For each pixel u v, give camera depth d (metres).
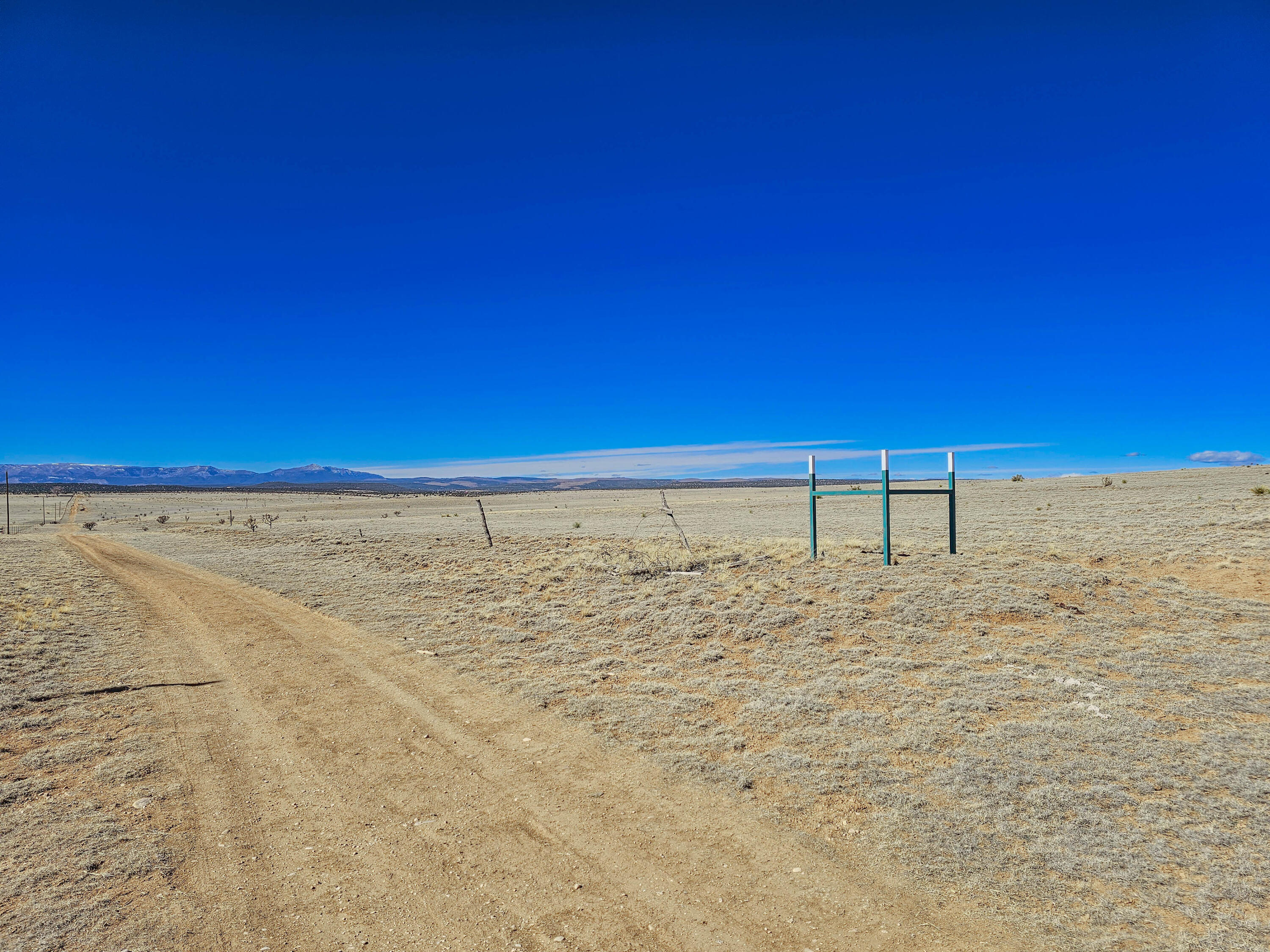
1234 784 7.21
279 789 8.00
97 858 6.39
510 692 11.50
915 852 6.34
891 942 5.15
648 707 10.48
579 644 14.31
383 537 43.88
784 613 14.45
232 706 11.02
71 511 119.50
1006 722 9.12
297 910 5.63
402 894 5.88
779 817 7.12
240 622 17.95
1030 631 12.76
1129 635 12.44
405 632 16.11
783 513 56.06
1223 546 19.11
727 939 5.23
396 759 8.88
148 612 19.48
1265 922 5.17
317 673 12.95
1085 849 6.23
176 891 5.89
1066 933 5.17
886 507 17.56
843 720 9.47
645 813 7.32
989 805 7.06
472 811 7.43
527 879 6.11
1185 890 5.62
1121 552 19.67
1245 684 10.16
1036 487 68.94
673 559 21.59
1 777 8.28
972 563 16.98
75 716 10.52
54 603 20.56
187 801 7.68
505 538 38.03
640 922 5.46
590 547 29.27
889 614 14.02
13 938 5.19
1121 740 8.39
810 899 5.73
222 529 64.62
